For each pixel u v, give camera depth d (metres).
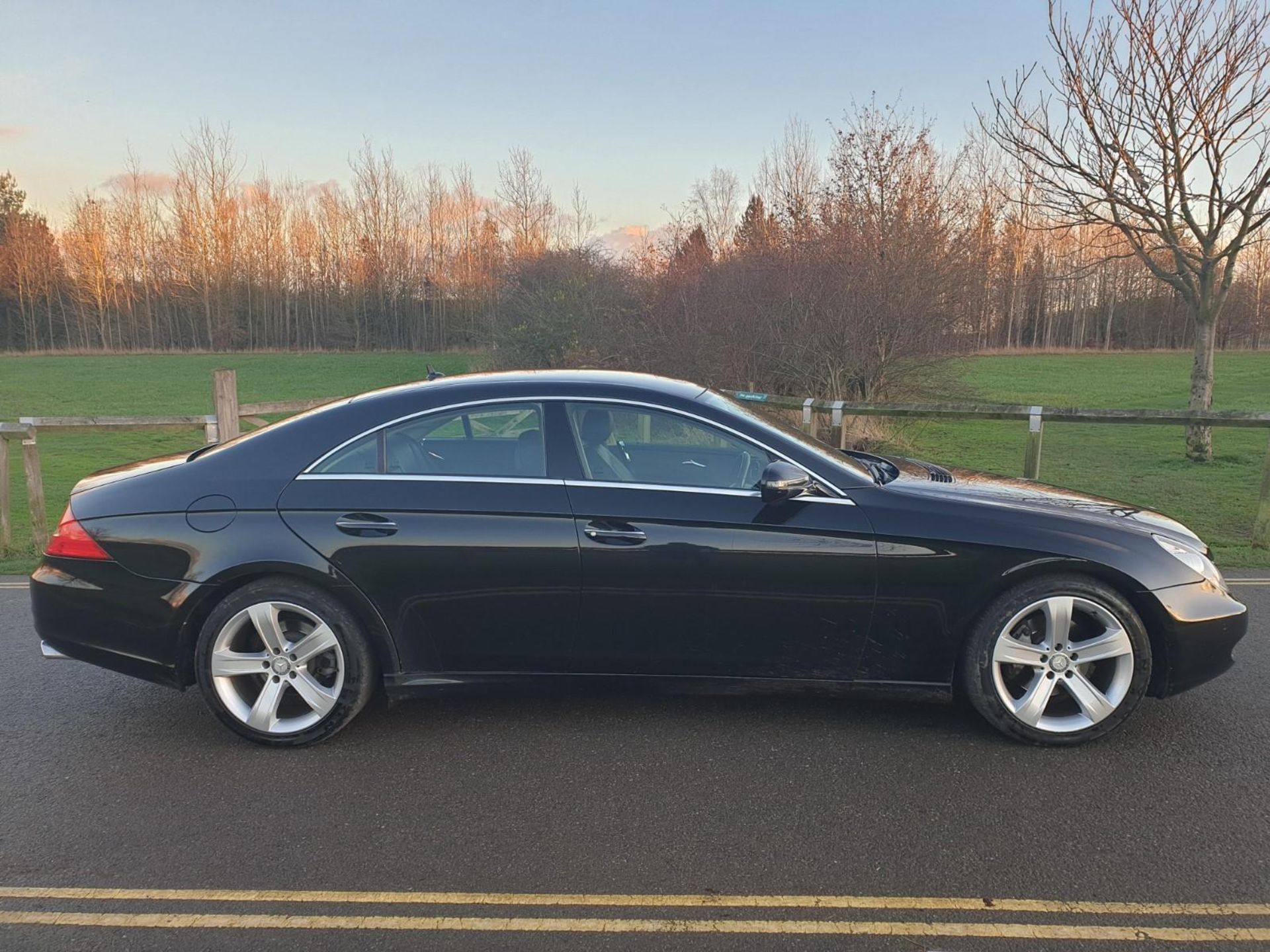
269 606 3.48
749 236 16.48
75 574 3.54
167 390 35.91
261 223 64.75
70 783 3.29
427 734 3.68
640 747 3.54
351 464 3.58
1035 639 3.50
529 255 29.91
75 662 4.61
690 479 3.57
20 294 64.19
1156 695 3.53
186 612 3.47
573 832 2.90
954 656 3.49
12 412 28.20
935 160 13.20
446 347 63.78
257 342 65.62
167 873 2.69
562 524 3.45
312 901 2.55
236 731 3.54
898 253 12.49
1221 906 2.48
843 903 2.52
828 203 13.59
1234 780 3.21
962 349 12.80
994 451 13.16
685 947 2.33
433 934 2.39
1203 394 11.43
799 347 12.70
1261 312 44.78
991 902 2.51
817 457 3.61
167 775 3.35
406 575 3.47
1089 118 10.60
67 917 2.48
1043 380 29.34
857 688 3.55
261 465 3.60
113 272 65.00
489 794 3.17
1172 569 3.45
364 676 3.53
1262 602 5.43
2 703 4.07
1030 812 3.00
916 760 3.40
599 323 21.20
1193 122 10.16
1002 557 3.40
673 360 14.66
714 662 3.54
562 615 3.49
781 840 2.84
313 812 3.06
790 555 3.42
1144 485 10.02
